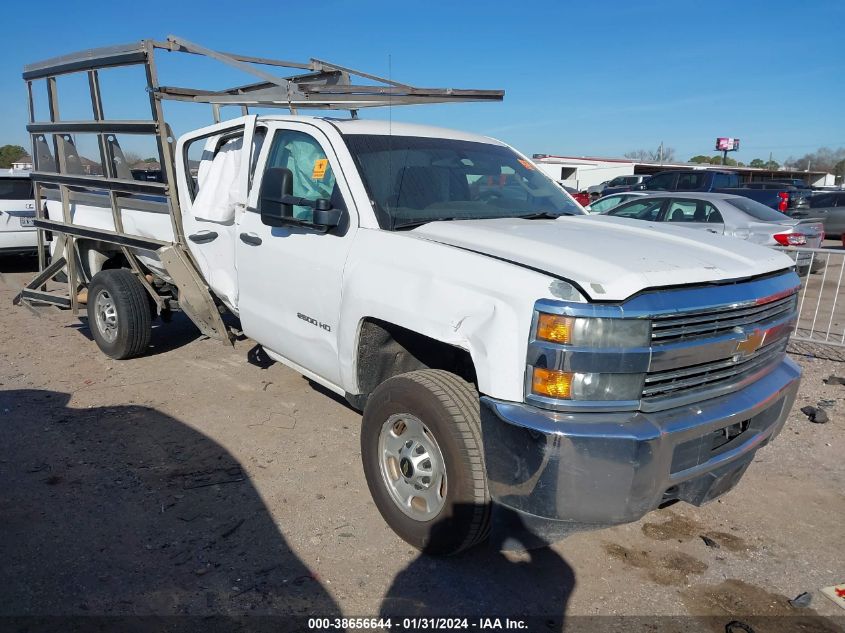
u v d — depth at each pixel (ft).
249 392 18.45
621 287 8.89
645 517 12.59
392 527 11.44
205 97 17.34
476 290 9.64
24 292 25.18
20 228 38.01
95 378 19.54
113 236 20.25
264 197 13.07
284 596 10.02
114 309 20.54
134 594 9.95
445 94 16.69
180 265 17.52
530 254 9.96
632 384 8.91
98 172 20.49
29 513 12.07
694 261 10.12
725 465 10.14
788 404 11.55
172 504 12.51
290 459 14.47
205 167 16.98
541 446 8.66
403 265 10.94
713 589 10.53
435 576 10.61
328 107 18.90
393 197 12.62
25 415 16.63
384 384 11.18
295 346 13.97
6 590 9.95
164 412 16.96
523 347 8.97
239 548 11.18
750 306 10.13
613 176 155.74
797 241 34.22
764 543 11.82
